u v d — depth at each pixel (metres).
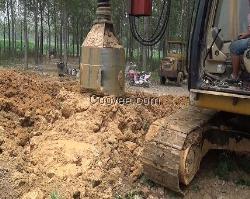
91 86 6.88
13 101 7.05
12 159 5.37
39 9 30.84
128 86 18.08
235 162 5.72
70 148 5.45
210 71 5.05
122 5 28.39
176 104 8.04
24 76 8.98
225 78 4.95
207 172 5.49
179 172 4.63
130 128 6.17
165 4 5.77
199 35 4.89
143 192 4.91
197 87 4.85
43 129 6.38
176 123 4.94
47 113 6.79
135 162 5.39
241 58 4.76
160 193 4.93
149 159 4.74
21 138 6.03
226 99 4.59
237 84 4.78
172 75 19.55
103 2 7.06
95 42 6.86
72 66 30.20
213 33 5.01
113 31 7.10
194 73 4.88
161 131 4.84
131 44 31.64
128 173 5.23
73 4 25.62
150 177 4.89
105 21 7.03
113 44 6.89
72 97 6.90
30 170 5.13
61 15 31.33
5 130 6.15
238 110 4.53
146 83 18.39
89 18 32.44
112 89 6.87
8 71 9.93
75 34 38.12
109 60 6.78
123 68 7.06
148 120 6.53
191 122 4.96
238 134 5.19
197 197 5.02
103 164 5.17
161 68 19.81
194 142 4.77
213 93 4.56
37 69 25.05
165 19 5.70
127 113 6.43
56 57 39.59
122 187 4.98
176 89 18.08
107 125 6.07
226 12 5.01
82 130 5.91
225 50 5.00
